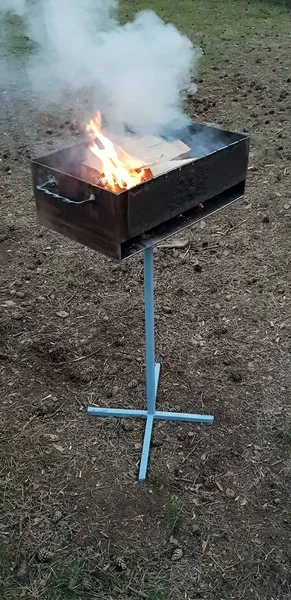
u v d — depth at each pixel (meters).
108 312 3.56
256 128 5.63
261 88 6.44
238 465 2.66
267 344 3.30
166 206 2.20
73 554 2.31
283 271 3.87
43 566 2.27
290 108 6.00
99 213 2.08
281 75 6.75
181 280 3.81
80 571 2.25
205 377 3.11
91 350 3.28
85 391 3.04
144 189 2.06
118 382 3.08
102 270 3.92
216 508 2.48
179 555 2.30
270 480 2.59
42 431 2.83
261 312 3.53
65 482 2.60
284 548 2.34
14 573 2.26
